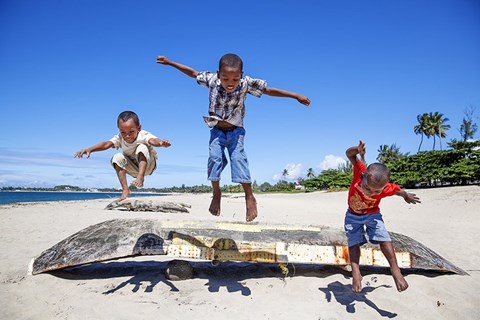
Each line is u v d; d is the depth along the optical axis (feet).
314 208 82.23
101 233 19.58
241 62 14.08
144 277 19.30
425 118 236.22
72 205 76.18
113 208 60.29
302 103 15.71
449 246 29.81
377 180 13.61
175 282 18.52
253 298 16.37
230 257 18.47
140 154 16.35
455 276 19.99
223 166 16.05
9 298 16.05
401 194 14.58
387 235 14.90
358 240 15.44
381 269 21.25
